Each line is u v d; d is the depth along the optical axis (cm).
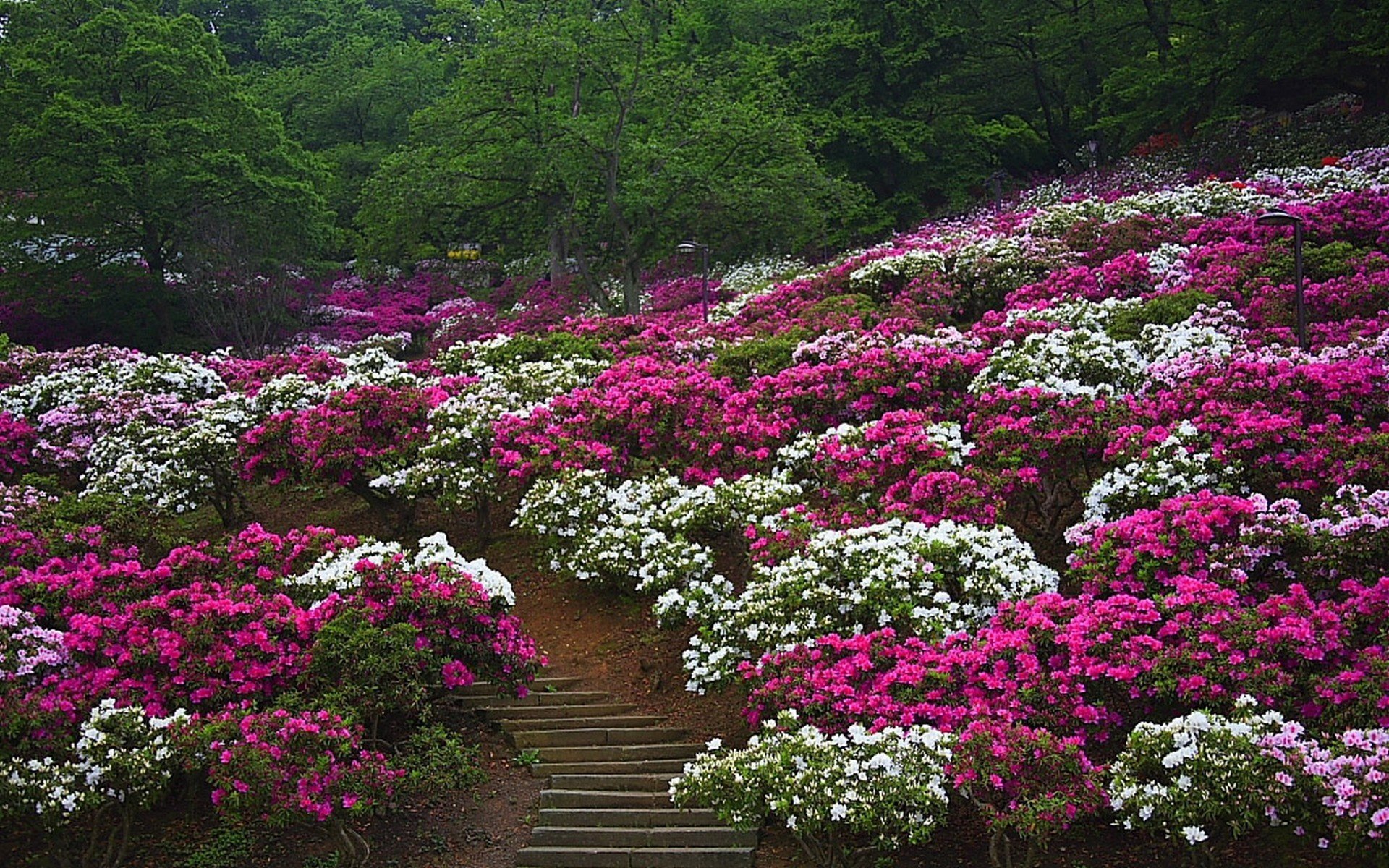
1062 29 3206
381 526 1334
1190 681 624
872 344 1302
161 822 766
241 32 5403
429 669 785
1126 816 573
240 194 2923
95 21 2786
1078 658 656
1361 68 2703
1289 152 2422
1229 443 880
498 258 3597
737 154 2567
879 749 601
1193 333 1180
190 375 1708
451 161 2466
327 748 678
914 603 764
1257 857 606
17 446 1483
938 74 3362
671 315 2109
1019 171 3647
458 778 748
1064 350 1120
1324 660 641
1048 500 985
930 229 2861
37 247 2870
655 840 705
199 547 912
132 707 701
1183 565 733
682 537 972
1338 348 1057
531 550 1202
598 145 2467
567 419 1218
